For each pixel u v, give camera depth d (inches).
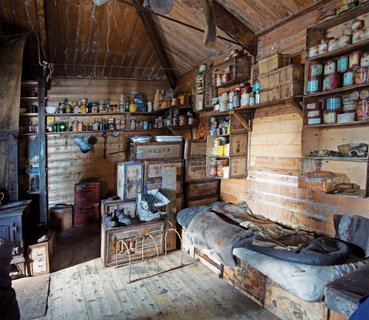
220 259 100.3
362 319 44.9
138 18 143.4
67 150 178.9
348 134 86.4
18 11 125.3
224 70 128.7
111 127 185.5
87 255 134.7
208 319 87.6
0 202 125.0
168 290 104.1
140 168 134.4
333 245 82.3
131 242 126.1
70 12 131.5
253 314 89.9
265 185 121.1
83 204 178.4
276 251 82.6
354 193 80.1
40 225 140.6
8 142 133.2
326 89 84.7
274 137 116.0
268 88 103.3
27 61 154.4
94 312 91.0
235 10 110.6
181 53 164.1
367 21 78.5
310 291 69.1
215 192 157.0
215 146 137.1
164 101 177.0
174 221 142.3
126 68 183.2
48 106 172.2
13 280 110.5
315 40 89.1
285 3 98.8
